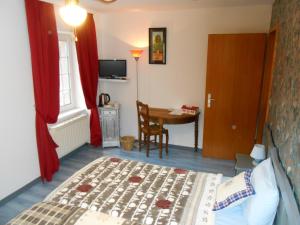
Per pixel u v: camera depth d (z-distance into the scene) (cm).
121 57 469
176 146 469
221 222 191
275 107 265
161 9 408
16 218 184
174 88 447
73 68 432
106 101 464
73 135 420
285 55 236
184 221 186
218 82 395
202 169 386
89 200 208
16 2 282
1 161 284
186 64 429
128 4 367
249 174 219
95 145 467
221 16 390
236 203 193
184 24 414
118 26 456
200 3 357
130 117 493
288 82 211
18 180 309
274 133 255
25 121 311
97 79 456
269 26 370
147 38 442
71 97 437
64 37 399
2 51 272
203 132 424
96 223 179
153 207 201
